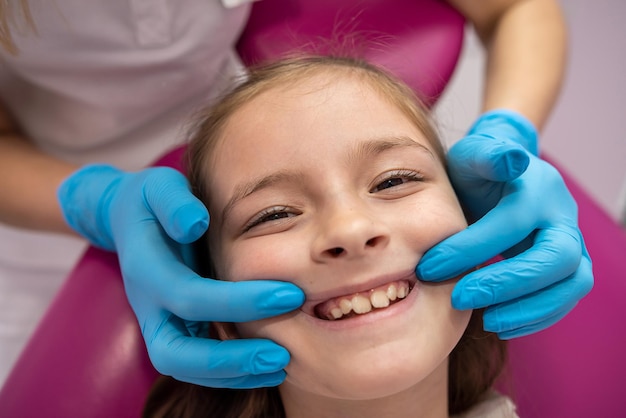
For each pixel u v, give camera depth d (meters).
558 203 0.82
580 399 0.92
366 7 1.14
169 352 0.74
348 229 0.63
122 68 0.99
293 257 0.67
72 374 0.94
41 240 1.24
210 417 0.93
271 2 1.15
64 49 0.94
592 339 0.95
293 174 0.70
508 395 0.95
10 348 1.27
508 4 1.15
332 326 0.67
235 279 0.73
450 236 0.72
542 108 1.04
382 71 0.87
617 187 1.83
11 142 1.10
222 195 0.75
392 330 0.66
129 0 0.92
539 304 0.74
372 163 0.71
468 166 0.79
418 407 0.79
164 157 1.05
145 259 0.79
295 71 0.81
